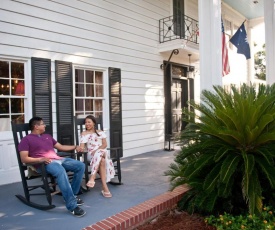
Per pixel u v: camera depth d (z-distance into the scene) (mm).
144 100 7223
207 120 3246
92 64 5855
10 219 2965
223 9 10289
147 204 3186
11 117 4660
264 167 2770
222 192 2828
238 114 2924
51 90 5074
